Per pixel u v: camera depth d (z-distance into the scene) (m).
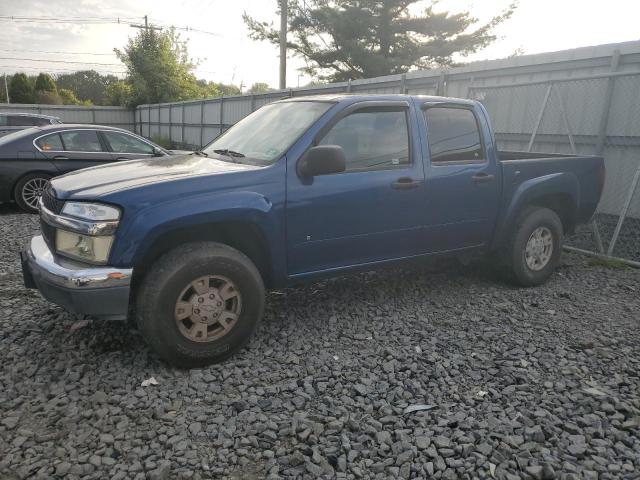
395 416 2.95
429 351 3.78
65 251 3.36
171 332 3.27
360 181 3.96
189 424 2.84
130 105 37.16
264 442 2.69
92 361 3.52
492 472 2.48
